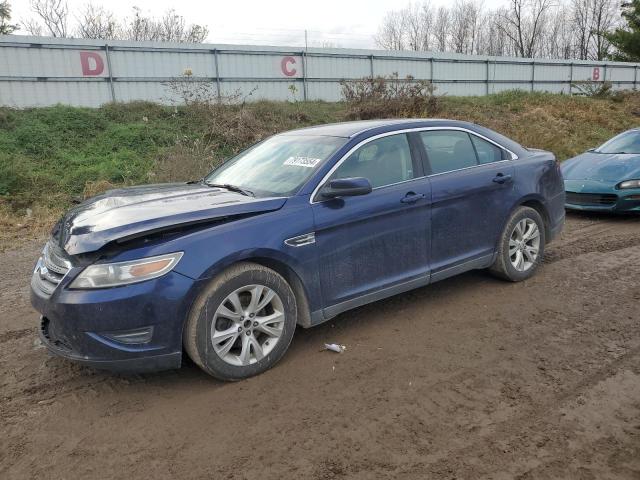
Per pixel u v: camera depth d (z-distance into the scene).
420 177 4.40
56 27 32.44
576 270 5.59
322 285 3.81
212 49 20.12
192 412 3.15
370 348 3.92
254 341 3.52
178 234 3.32
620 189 7.75
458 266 4.66
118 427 3.04
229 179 4.48
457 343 3.96
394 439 2.82
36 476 2.64
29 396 3.41
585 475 2.51
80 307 3.08
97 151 13.77
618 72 34.69
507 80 29.55
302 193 3.79
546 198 5.32
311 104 20.75
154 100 19.00
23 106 16.30
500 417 3.00
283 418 3.06
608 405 3.08
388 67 25.02
